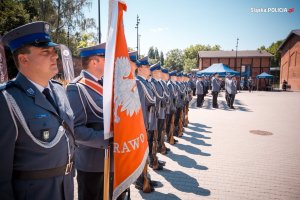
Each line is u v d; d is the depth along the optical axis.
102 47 2.46
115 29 1.99
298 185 4.28
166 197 3.78
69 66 8.63
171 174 4.67
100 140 2.15
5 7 19.89
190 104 16.70
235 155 5.85
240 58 42.50
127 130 2.01
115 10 1.98
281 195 3.92
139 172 2.09
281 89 40.12
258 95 26.33
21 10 20.34
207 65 43.53
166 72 7.03
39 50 1.66
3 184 1.46
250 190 4.07
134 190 3.99
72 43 27.80
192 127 9.05
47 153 1.63
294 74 36.78
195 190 4.03
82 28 26.59
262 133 8.23
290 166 5.17
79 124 2.24
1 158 1.46
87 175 2.46
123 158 1.99
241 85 38.06
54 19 25.83
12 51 1.69
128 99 2.03
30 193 1.59
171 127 6.66
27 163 1.58
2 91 1.54
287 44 39.53
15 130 1.50
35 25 1.67
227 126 9.30
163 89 5.70
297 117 11.66
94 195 2.49
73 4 26.28
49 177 1.66
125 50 2.06
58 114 1.82
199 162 5.34
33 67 1.68
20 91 1.63
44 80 1.76
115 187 1.98
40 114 1.63
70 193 1.83
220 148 6.41
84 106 2.30
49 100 1.80
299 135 7.99
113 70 2.00
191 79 20.42
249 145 6.74
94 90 2.39
